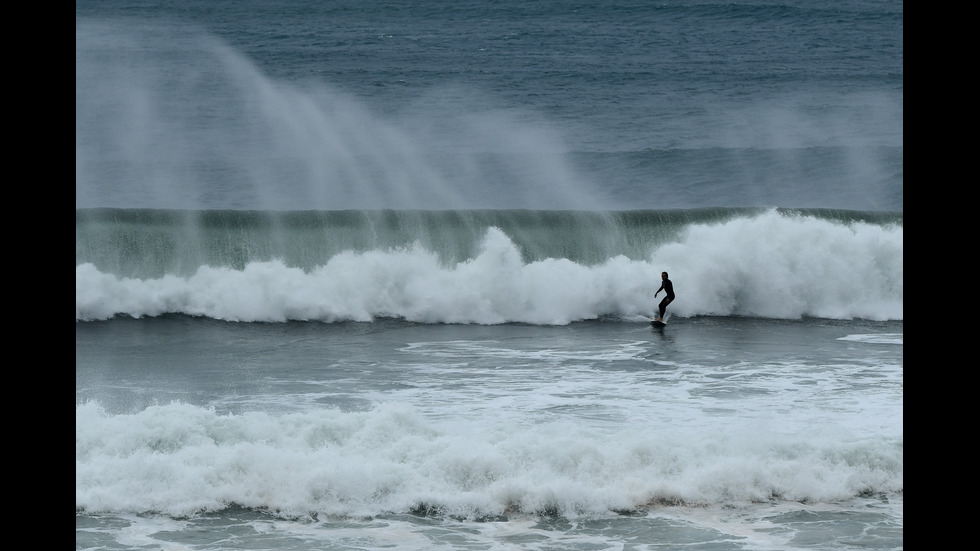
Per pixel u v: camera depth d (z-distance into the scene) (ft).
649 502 137.90
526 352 234.99
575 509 135.23
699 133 507.71
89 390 190.08
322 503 134.10
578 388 196.24
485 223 302.45
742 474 141.49
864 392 194.18
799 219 303.68
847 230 299.79
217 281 279.49
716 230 302.45
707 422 170.91
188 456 140.67
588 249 305.73
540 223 307.58
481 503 134.92
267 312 275.39
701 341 251.80
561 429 155.33
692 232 303.07
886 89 620.08
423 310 280.10
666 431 164.45
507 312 282.77
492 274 283.38
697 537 126.62
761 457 147.74
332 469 136.56
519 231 305.53
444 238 297.94
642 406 181.98
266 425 152.35
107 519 128.98
